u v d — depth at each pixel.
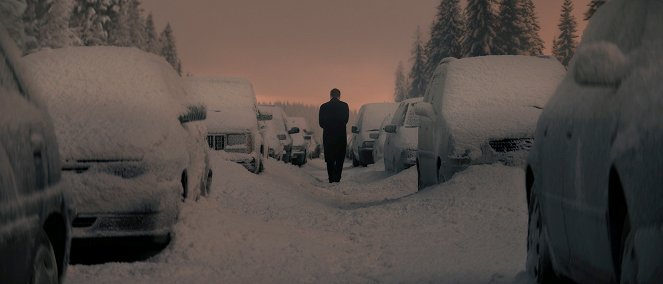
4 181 3.14
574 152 4.46
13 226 3.20
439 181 12.24
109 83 7.54
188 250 7.07
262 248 7.44
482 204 9.96
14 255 3.20
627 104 3.75
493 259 7.07
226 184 11.80
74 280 5.96
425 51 87.50
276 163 20.66
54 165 4.06
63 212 4.13
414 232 8.92
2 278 3.04
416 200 10.66
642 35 4.11
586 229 4.22
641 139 3.41
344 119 20.28
